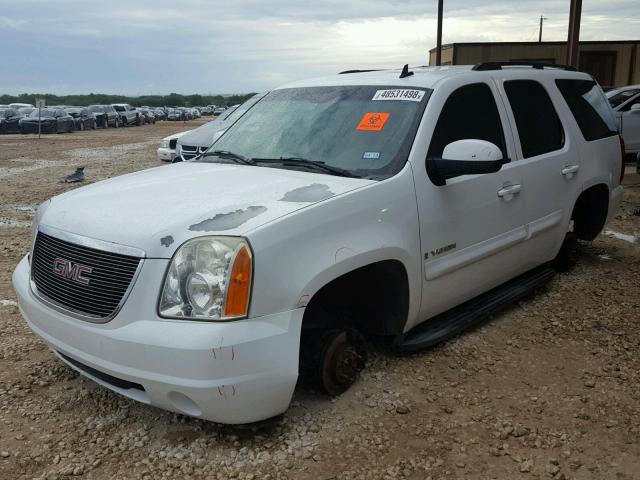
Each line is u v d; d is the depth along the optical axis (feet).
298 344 9.86
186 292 9.37
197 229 9.67
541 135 16.07
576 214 19.36
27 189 40.96
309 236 10.13
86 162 59.77
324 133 13.42
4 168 54.65
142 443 10.60
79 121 130.93
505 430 10.92
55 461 10.12
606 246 22.88
